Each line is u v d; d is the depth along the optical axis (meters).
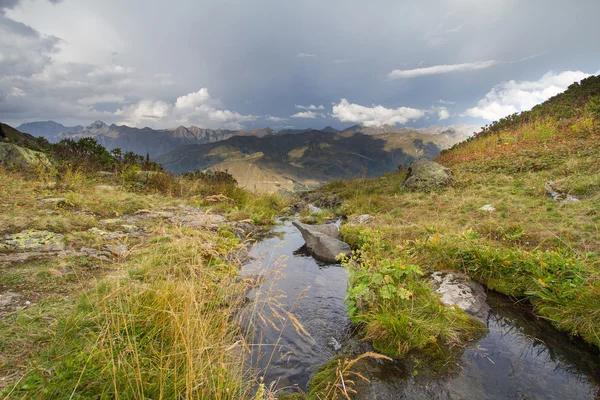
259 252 7.11
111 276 3.74
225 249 5.75
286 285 5.16
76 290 3.58
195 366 2.33
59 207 6.99
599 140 11.62
